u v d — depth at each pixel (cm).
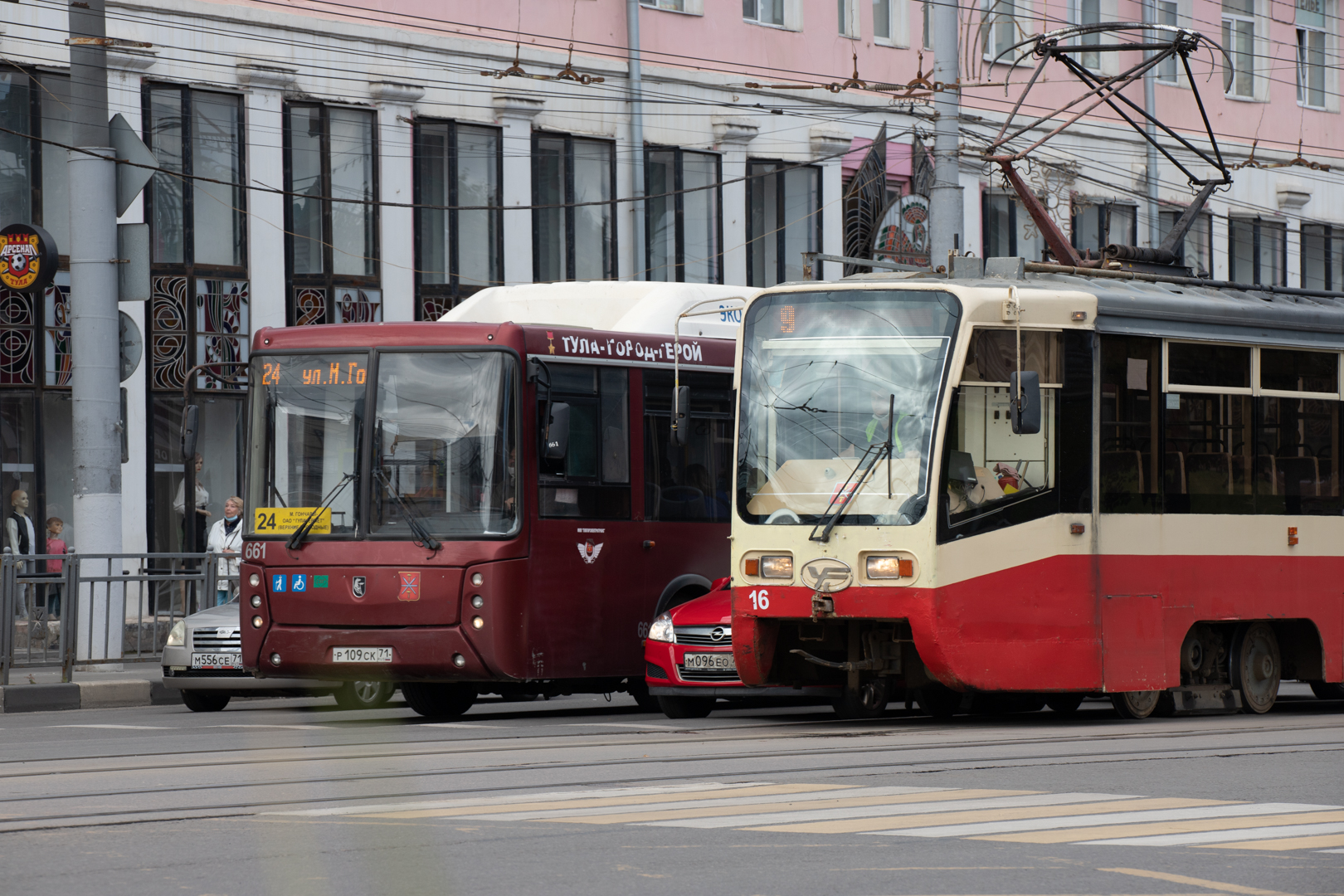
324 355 2948
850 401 2544
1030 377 2459
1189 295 2808
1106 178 7300
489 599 2819
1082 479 2591
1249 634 2856
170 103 4838
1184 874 1339
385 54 5250
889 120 6544
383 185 5231
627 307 3306
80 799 1789
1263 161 7850
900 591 2467
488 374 2866
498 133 5509
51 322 4669
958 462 2484
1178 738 2395
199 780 1947
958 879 1318
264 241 5000
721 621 2812
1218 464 2767
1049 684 2542
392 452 2889
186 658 3297
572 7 5681
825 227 6325
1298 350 2908
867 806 1683
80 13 3794
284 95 5041
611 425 3025
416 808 1691
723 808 1670
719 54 6069
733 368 3241
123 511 4731
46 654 3494
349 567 2875
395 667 2848
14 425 4616
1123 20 7400
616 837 1505
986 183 6862
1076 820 1588
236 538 4269
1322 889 1288
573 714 3073
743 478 2609
